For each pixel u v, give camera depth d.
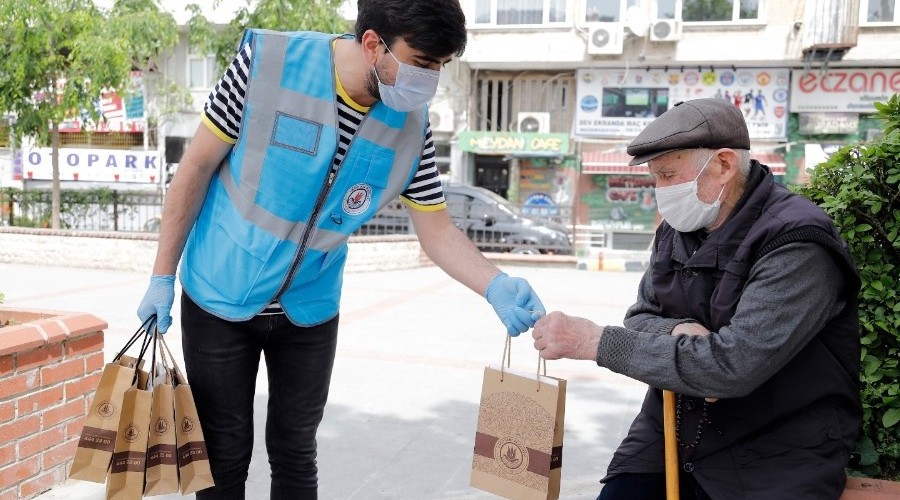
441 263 2.45
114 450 2.09
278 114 2.13
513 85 18.50
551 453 2.01
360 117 2.18
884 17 16.17
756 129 17.44
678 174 1.89
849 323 1.94
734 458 1.98
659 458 2.19
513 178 18.53
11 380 3.29
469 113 18.38
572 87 18.27
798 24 16.42
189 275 2.30
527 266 12.83
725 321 1.90
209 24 14.32
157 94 18.48
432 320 7.96
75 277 10.89
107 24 13.07
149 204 13.91
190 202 2.24
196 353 2.32
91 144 20.22
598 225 18.41
